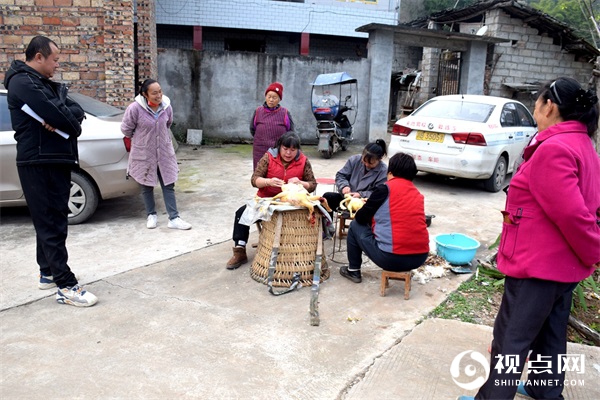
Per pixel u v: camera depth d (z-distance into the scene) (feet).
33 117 10.55
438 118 23.75
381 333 10.67
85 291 11.74
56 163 11.00
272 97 16.85
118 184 17.53
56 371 9.00
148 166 16.74
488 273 13.96
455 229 18.39
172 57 37.55
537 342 8.05
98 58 27.17
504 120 24.50
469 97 25.66
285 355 9.70
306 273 13.00
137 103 16.29
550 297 7.05
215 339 10.23
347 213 14.62
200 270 13.87
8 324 10.68
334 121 33.68
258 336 10.39
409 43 39.96
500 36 46.65
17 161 11.02
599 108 7.24
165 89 37.93
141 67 32.94
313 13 52.24
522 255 7.06
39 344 9.89
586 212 6.48
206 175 26.73
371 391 8.62
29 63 10.84
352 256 13.14
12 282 12.83
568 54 49.06
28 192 11.07
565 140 6.77
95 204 17.56
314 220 12.87
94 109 18.28
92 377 8.84
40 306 11.55
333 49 59.21
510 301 7.29
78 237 16.35
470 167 22.36
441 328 10.88
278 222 12.44
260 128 17.15
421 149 23.47
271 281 12.37
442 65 47.70
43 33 26.48
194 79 38.17
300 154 14.19
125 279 13.14
